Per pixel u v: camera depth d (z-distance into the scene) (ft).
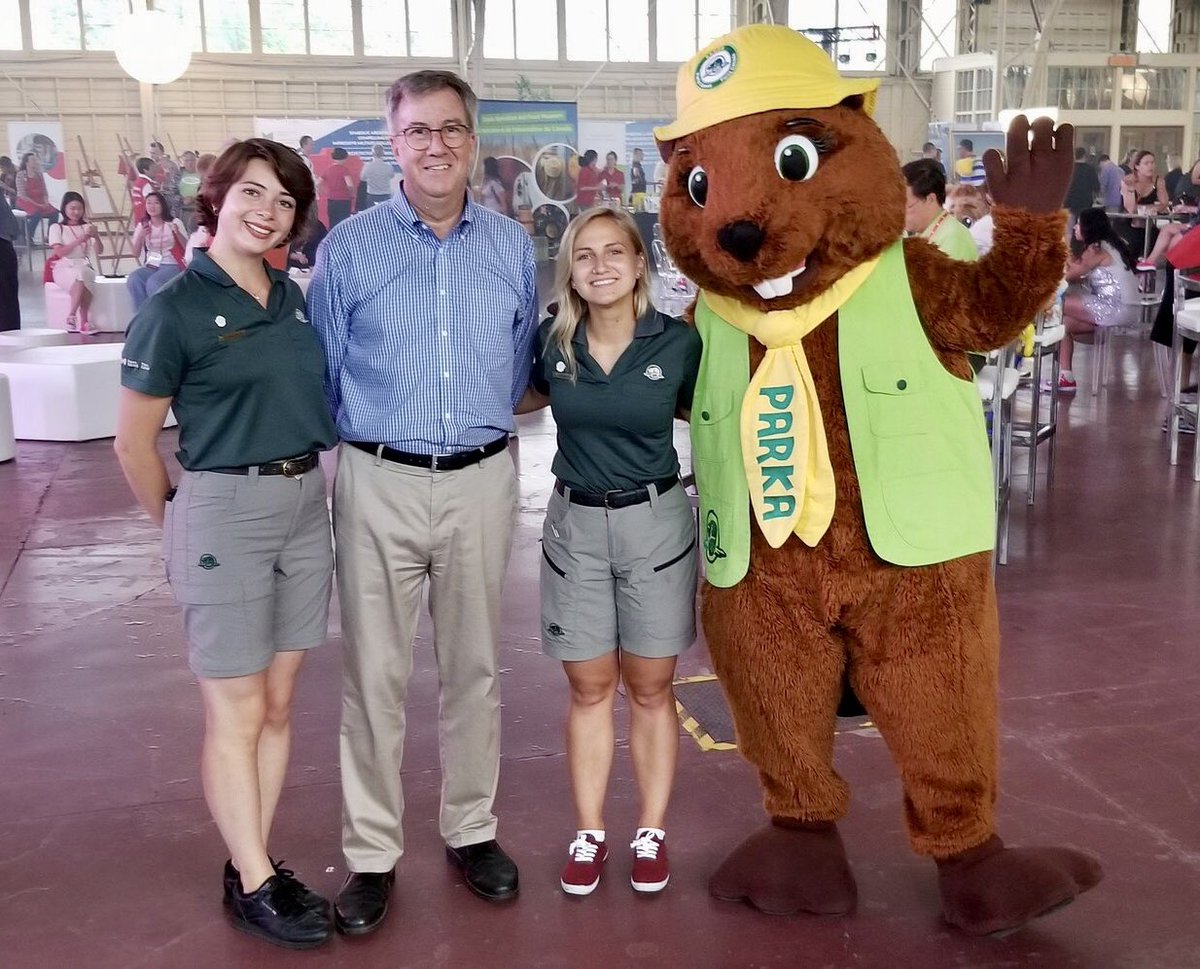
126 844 9.82
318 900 8.56
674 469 8.82
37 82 65.57
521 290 8.77
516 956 8.27
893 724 8.29
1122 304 29.27
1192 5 68.80
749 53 8.12
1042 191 7.75
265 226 7.91
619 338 8.50
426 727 11.93
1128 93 68.13
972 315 7.94
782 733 8.59
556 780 10.84
